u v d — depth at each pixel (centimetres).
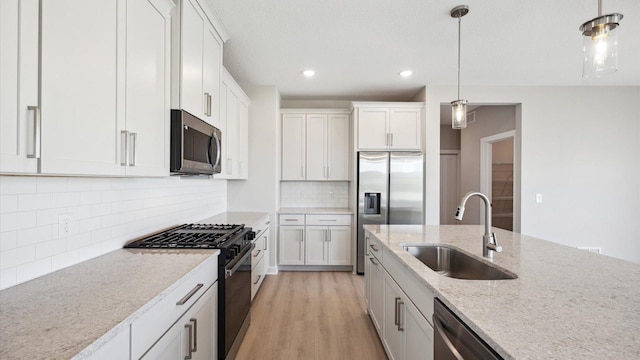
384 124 415
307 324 264
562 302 103
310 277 393
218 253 176
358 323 266
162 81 166
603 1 215
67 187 142
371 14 235
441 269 207
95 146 115
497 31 260
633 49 294
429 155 407
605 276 133
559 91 407
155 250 177
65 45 101
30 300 104
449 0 216
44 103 93
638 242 407
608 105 407
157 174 160
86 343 77
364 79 384
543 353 72
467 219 559
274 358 214
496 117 470
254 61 327
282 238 414
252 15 236
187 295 137
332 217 414
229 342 194
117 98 128
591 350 73
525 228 405
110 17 123
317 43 284
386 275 207
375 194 412
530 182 406
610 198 407
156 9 160
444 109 527
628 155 407
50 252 133
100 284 120
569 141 408
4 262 115
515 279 129
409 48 293
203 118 213
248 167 405
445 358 108
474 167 532
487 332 82
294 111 439
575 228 407
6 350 73
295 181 467
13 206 118
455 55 311
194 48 196
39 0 91
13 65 84
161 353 116
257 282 317
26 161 88
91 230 157
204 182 320
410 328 156
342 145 441
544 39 275
